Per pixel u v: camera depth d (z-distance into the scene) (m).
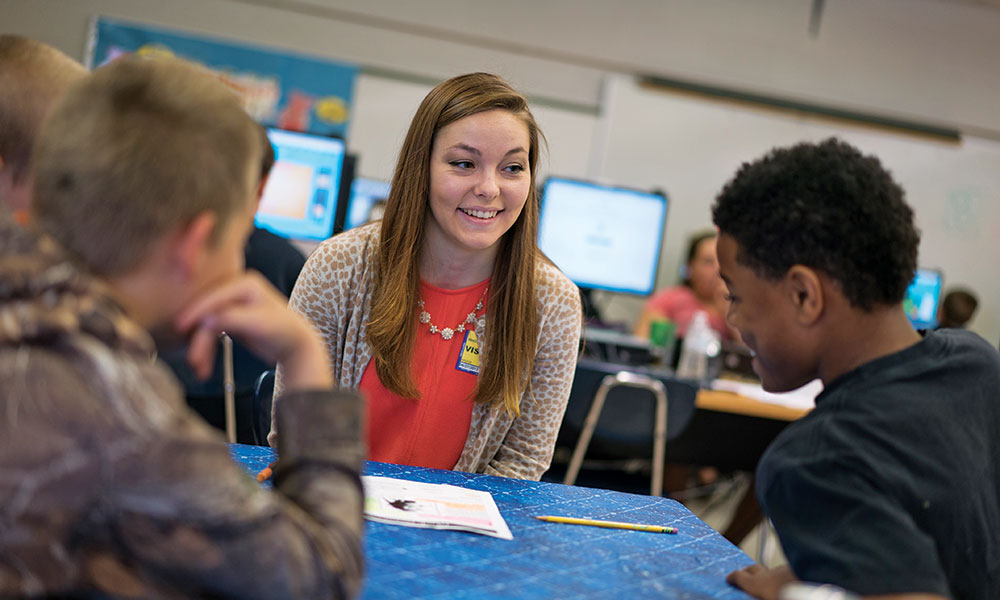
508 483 1.40
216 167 0.75
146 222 0.72
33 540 0.64
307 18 5.97
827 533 0.93
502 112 1.63
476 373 1.72
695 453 3.19
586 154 6.39
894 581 0.87
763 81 6.55
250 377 2.49
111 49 5.73
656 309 4.30
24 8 5.61
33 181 0.75
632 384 2.79
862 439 0.97
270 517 0.71
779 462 1.00
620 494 1.42
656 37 6.40
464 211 1.63
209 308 0.80
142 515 0.66
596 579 1.02
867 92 6.66
